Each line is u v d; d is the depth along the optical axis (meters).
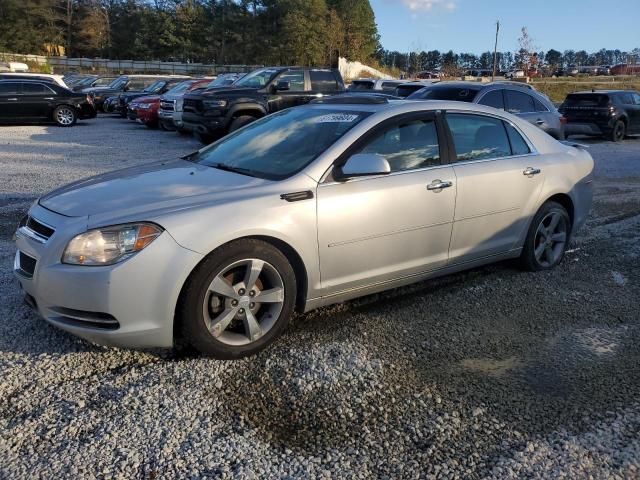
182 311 3.27
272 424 2.89
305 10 68.62
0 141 14.49
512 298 4.57
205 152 4.61
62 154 12.20
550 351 3.72
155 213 3.25
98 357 3.46
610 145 17.22
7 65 47.44
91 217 3.25
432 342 3.80
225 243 3.31
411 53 65.69
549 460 2.66
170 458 2.62
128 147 13.62
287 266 3.55
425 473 2.56
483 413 3.02
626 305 4.50
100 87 26.94
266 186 3.59
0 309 4.05
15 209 7.16
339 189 3.75
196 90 14.02
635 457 2.70
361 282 3.96
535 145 5.08
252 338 3.50
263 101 13.40
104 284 3.08
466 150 4.54
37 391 3.10
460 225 4.40
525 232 4.95
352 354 3.60
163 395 3.10
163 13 74.81
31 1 70.94
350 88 21.70
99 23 74.81
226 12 74.75
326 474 2.54
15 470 2.51
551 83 43.72
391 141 4.09
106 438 2.74
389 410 3.03
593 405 3.12
